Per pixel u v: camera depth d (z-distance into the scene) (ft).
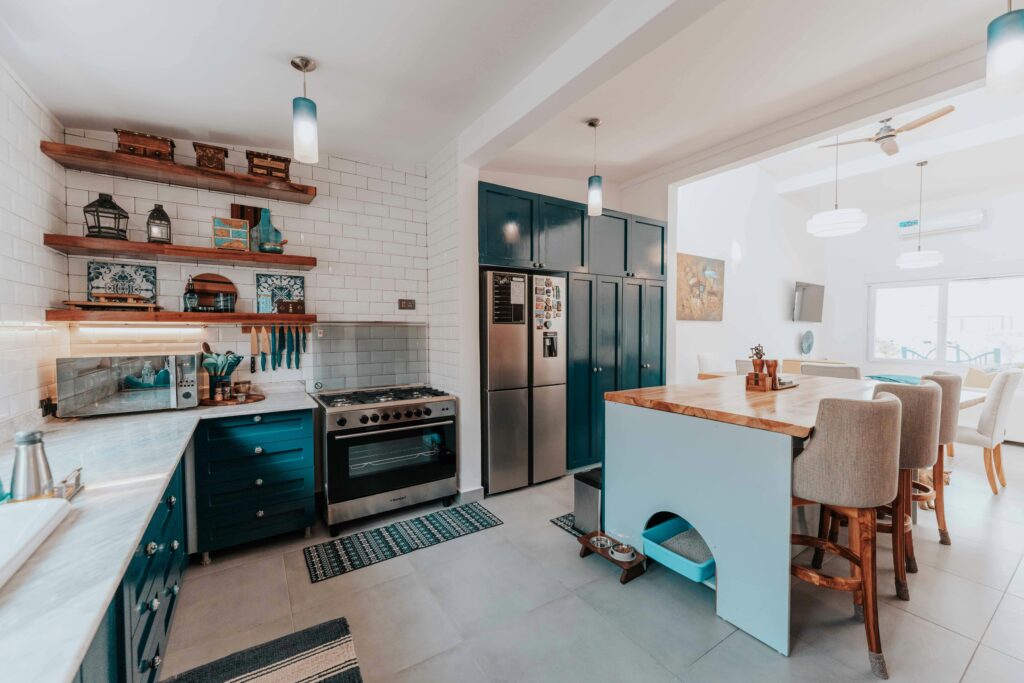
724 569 6.09
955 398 8.10
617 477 7.80
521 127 8.04
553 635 5.82
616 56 6.06
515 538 8.48
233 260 8.53
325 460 8.66
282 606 6.42
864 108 9.14
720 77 8.60
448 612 6.29
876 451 5.06
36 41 5.87
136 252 7.66
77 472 4.12
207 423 7.44
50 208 7.23
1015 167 16.72
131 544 3.14
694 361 17.49
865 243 23.80
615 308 12.81
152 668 4.24
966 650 5.46
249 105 7.88
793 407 6.53
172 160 8.12
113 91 7.18
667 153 12.37
